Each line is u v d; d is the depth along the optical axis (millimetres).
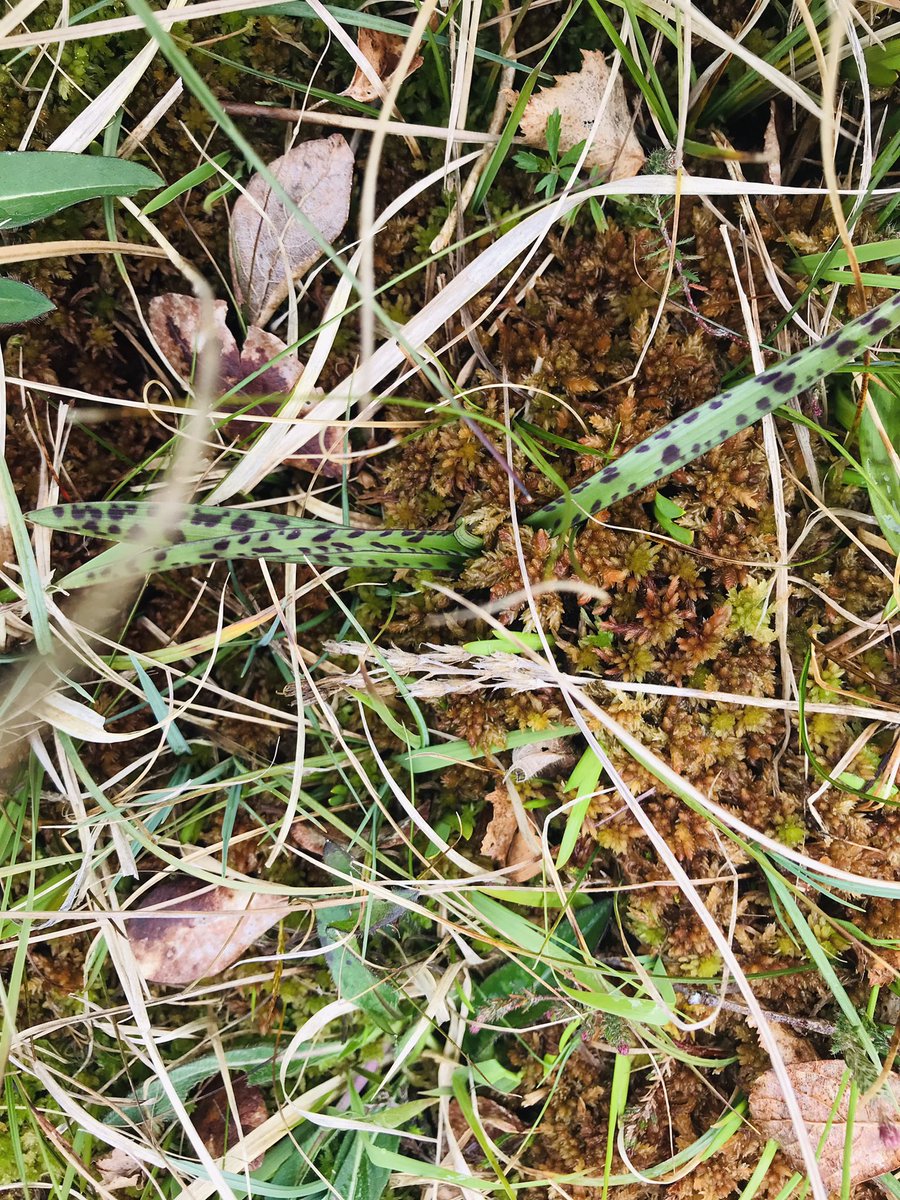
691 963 243
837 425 244
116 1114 252
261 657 258
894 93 240
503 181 246
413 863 253
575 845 249
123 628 247
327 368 245
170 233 244
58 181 214
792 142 246
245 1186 242
